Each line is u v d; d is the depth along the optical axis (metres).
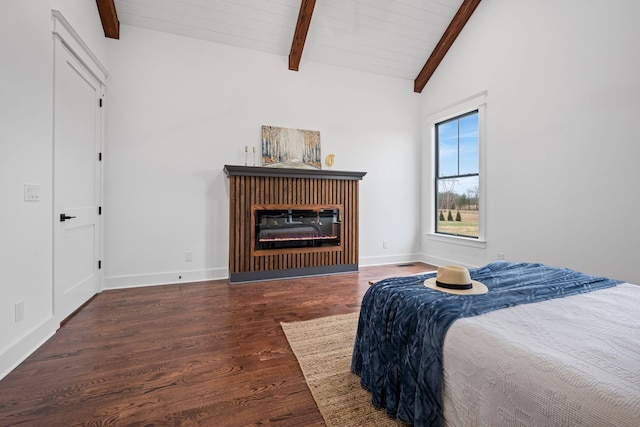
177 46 3.69
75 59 2.66
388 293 1.50
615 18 2.61
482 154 3.92
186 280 3.72
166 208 3.63
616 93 2.61
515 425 0.84
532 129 3.32
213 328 2.33
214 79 3.85
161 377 1.67
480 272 1.85
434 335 1.14
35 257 2.03
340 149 4.55
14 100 1.82
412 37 4.42
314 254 4.03
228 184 3.89
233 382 1.63
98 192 3.21
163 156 3.62
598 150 2.74
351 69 4.61
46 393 1.53
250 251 3.71
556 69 3.08
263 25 3.85
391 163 4.89
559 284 1.55
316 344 2.07
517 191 3.49
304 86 4.32
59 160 2.37
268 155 4.05
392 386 1.35
